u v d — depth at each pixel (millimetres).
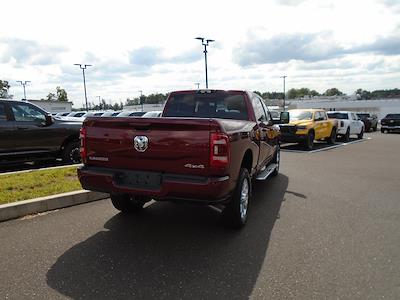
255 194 7453
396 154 14781
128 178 4719
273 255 4348
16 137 9133
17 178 7562
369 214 6047
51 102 58656
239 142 4871
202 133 4336
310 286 3607
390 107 74188
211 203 4395
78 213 5934
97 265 4047
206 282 3680
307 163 12055
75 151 10211
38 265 4031
